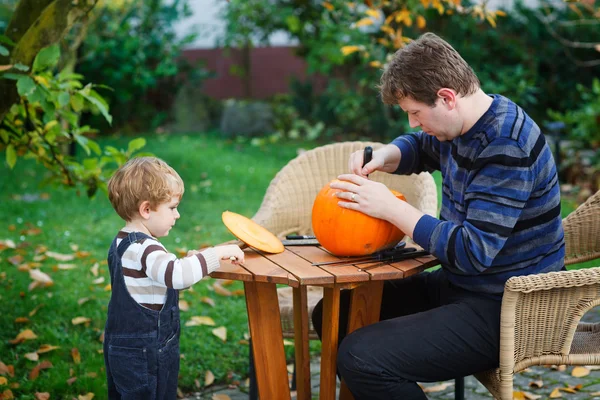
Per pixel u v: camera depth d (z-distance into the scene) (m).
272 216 3.08
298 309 2.55
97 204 6.45
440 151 2.45
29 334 3.57
